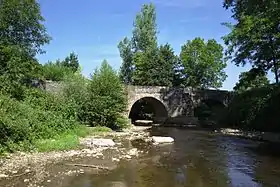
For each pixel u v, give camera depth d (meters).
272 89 36.38
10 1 32.19
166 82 60.91
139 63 62.31
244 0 31.30
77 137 26.34
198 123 48.19
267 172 16.42
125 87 43.66
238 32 40.16
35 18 34.31
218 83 66.81
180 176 15.56
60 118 27.14
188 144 26.92
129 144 26.25
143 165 17.98
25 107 24.02
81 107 33.56
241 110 41.16
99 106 33.84
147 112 56.41
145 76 60.66
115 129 36.16
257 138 31.00
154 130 39.19
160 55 62.25
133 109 57.38
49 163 17.56
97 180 14.48
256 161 19.41
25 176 14.67
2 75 28.66
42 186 13.18
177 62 64.25
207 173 16.22
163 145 26.12
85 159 19.00
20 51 32.25
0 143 18.95
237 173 16.20
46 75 57.50
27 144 20.36
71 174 15.41
